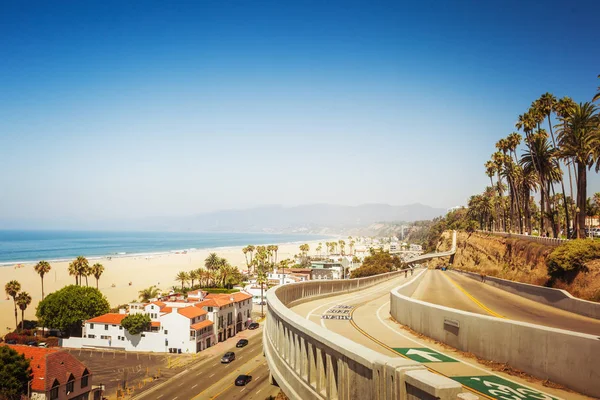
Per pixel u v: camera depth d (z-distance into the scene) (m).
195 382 56.81
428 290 58.66
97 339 80.50
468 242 134.25
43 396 46.69
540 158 80.69
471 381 15.31
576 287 45.44
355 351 10.59
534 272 63.88
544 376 15.35
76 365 51.84
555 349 14.99
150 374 62.44
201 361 69.69
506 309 39.22
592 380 13.50
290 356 15.66
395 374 8.92
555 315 35.38
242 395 50.22
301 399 13.92
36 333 87.06
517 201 109.62
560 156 66.06
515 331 16.89
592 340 13.63
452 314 21.19
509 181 112.94
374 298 47.03
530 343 16.11
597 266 44.72
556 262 49.50
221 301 88.75
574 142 60.41
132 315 78.56
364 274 143.50
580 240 49.81
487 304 43.12
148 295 123.69
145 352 77.25
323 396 12.32
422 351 20.38
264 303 125.75
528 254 70.81
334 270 188.50
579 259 47.19
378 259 162.38
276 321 18.50
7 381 44.91
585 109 61.06
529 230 99.25
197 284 163.75
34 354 51.00
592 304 34.16
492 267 92.88
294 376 14.72
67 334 86.12
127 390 54.69
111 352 77.50
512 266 77.38
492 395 13.69
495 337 17.95
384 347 21.34
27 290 141.12
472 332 19.48
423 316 24.55
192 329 76.69
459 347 20.45
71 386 49.84
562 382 14.59
